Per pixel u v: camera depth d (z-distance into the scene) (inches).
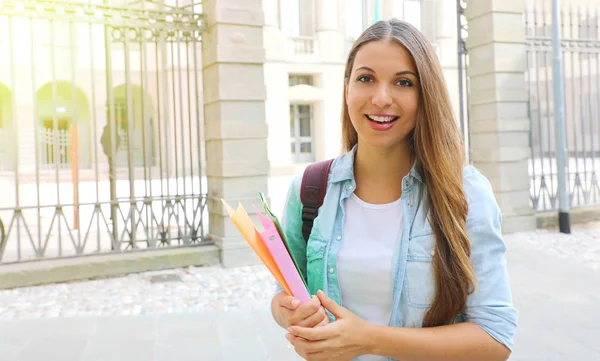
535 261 259.8
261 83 272.2
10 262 237.9
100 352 159.2
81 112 821.9
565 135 346.3
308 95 914.1
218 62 262.5
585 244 295.3
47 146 762.8
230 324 183.6
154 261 257.9
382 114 53.3
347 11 956.6
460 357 49.8
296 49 909.8
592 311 187.0
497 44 320.2
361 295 55.3
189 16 269.3
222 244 265.1
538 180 600.7
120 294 223.0
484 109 331.3
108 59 259.3
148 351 160.1
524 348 156.1
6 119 765.9
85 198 530.0
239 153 268.1
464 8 346.3
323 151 933.2
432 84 52.9
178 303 210.4
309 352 48.8
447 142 53.1
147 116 265.9
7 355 156.7
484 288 51.3
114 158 262.7
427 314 52.8
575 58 862.5
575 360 147.5
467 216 52.5
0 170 754.8
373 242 55.6
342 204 57.8
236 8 264.5
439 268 51.9
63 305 209.0
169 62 780.6
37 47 757.9
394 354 49.1
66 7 245.1
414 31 54.3
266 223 52.4
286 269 50.8
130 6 260.5
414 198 55.4
